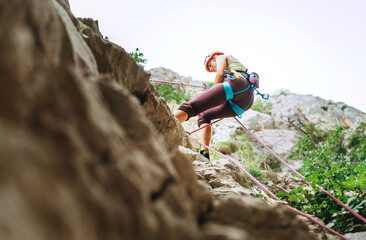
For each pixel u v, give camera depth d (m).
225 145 7.46
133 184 0.70
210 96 3.60
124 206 0.67
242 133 9.84
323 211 2.69
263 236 1.03
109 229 0.62
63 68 0.67
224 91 3.67
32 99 0.57
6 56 0.55
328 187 2.78
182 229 0.78
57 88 0.64
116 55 1.96
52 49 0.95
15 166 0.49
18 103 0.54
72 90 0.66
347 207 2.44
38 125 0.57
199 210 1.02
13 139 0.51
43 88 0.60
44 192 0.52
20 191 0.49
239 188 2.69
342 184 2.74
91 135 0.66
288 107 14.34
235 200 1.09
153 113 2.37
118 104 0.89
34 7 0.79
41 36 0.82
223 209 1.07
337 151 9.62
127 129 0.87
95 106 0.73
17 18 0.70
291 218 1.21
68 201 0.55
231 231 0.90
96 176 0.64
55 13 1.01
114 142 0.74
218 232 0.88
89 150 0.65
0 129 0.51
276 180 4.75
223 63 4.00
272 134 11.33
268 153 9.79
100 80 0.93
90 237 0.58
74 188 0.58
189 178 1.02
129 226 0.66
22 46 0.59
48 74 0.65
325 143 10.04
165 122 2.51
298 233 1.09
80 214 0.57
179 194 0.85
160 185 0.81
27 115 0.56
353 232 2.36
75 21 1.71
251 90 3.97
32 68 0.61
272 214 1.08
